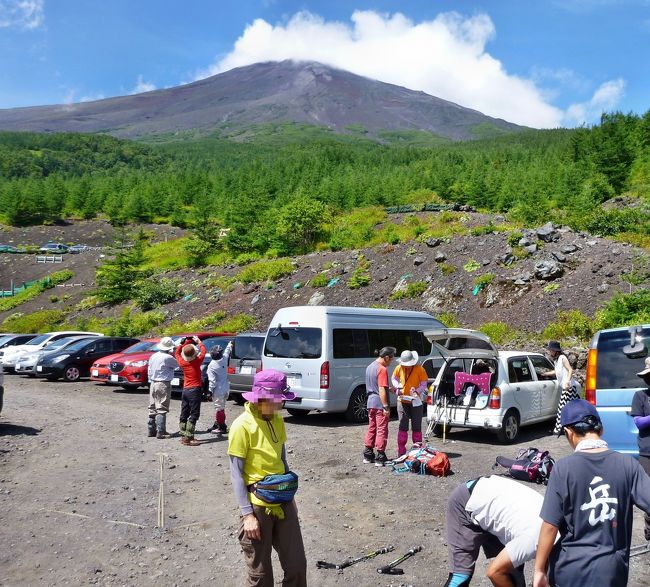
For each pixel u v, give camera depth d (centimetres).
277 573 555
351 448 1056
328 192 7744
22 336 2730
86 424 1220
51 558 566
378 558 577
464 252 2855
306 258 3847
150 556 579
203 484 818
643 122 8575
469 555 417
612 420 768
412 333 1495
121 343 2258
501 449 1046
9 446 989
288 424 1311
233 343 1552
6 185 12500
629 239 2700
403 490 799
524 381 1168
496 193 7081
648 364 627
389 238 3638
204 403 1603
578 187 5903
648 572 550
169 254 6091
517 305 2214
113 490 777
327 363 1283
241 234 5294
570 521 341
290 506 435
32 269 7156
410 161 16612
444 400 1103
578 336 1822
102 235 10025
